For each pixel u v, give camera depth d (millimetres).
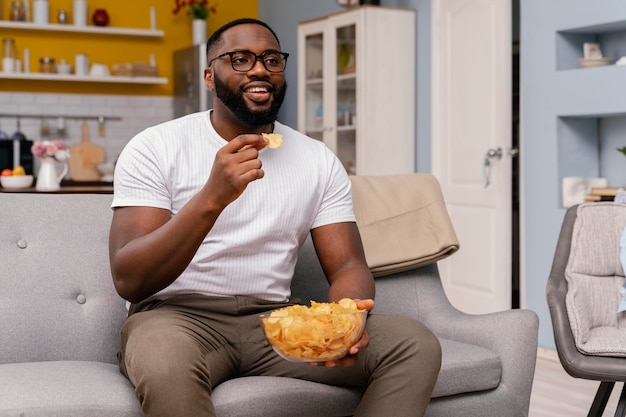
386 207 2820
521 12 4934
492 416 2396
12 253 2348
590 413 2762
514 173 5504
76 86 7809
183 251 1922
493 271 5277
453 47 5621
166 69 8141
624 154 4469
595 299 2818
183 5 8133
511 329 2463
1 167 6598
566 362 2598
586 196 4523
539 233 4848
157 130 2184
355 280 2209
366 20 5828
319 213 2309
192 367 1797
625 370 2504
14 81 7645
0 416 1768
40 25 7527
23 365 2084
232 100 2178
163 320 1969
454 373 2312
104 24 7789
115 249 2047
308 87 6602
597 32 4734
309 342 1684
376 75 5867
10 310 2271
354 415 1965
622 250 2852
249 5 8383
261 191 2189
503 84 5188
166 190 2139
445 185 5723
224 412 1902
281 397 1979
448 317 2678
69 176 7711
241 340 2088
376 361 1985
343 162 6141
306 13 7309
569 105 4633
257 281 2166
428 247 2762
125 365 1981
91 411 1832
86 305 2371
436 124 5785
